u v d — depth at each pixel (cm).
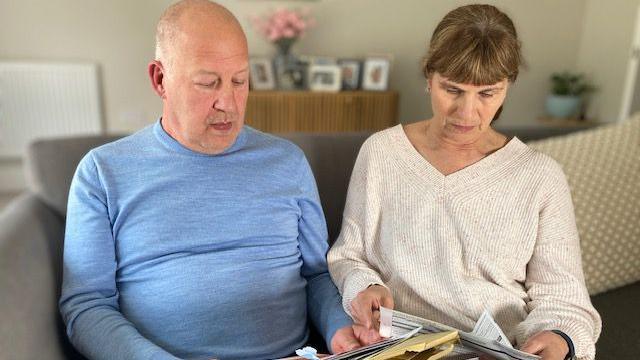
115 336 95
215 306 107
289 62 350
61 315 106
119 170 107
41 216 121
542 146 151
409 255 112
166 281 106
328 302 115
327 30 375
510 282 110
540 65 409
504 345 80
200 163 110
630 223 148
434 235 111
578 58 412
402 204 114
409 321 89
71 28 342
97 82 349
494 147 113
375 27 381
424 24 386
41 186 126
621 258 148
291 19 343
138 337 96
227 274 109
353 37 380
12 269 98
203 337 107
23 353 86
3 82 331
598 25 387
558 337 94
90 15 342
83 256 103
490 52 95
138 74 359
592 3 393
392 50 387
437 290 110
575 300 101
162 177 108
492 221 108
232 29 100
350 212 122
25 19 334
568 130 171
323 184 145
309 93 342
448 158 113
